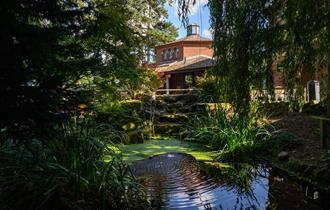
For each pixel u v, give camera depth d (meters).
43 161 2.71
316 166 3.85
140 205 2.94
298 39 2.83
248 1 3.33
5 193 2.50
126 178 3.14
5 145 2.75
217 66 3.79
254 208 2.98
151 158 5.08
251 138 5.34
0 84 1.83
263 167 4.52
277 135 5.41
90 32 2.63
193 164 4.69
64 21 2.22
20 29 1.84
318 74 3.55
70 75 2.77
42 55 1.94
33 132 1.97
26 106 1.87
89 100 2.40
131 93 8.86
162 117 8.41
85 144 3.14
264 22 3.24
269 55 3.30
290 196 3.29
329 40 2.79
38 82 2.04
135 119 7.00
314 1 2.70
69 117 2.13
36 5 1.99
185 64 17.36
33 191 2.53
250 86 3.56
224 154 5.14
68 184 2.74
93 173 2.95
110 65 3.68
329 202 3.09
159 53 22.30
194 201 3.15
